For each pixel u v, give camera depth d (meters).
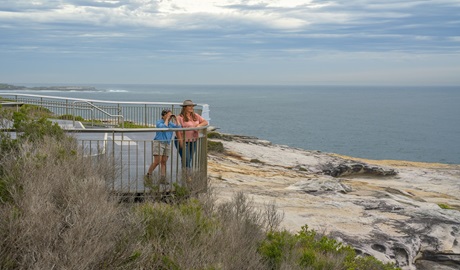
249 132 153.38
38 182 7.86
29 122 10.64
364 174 26.28
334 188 16.09
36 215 6.66
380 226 12.08
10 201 7.57
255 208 12.51
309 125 189.12
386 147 126.56
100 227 6.77
